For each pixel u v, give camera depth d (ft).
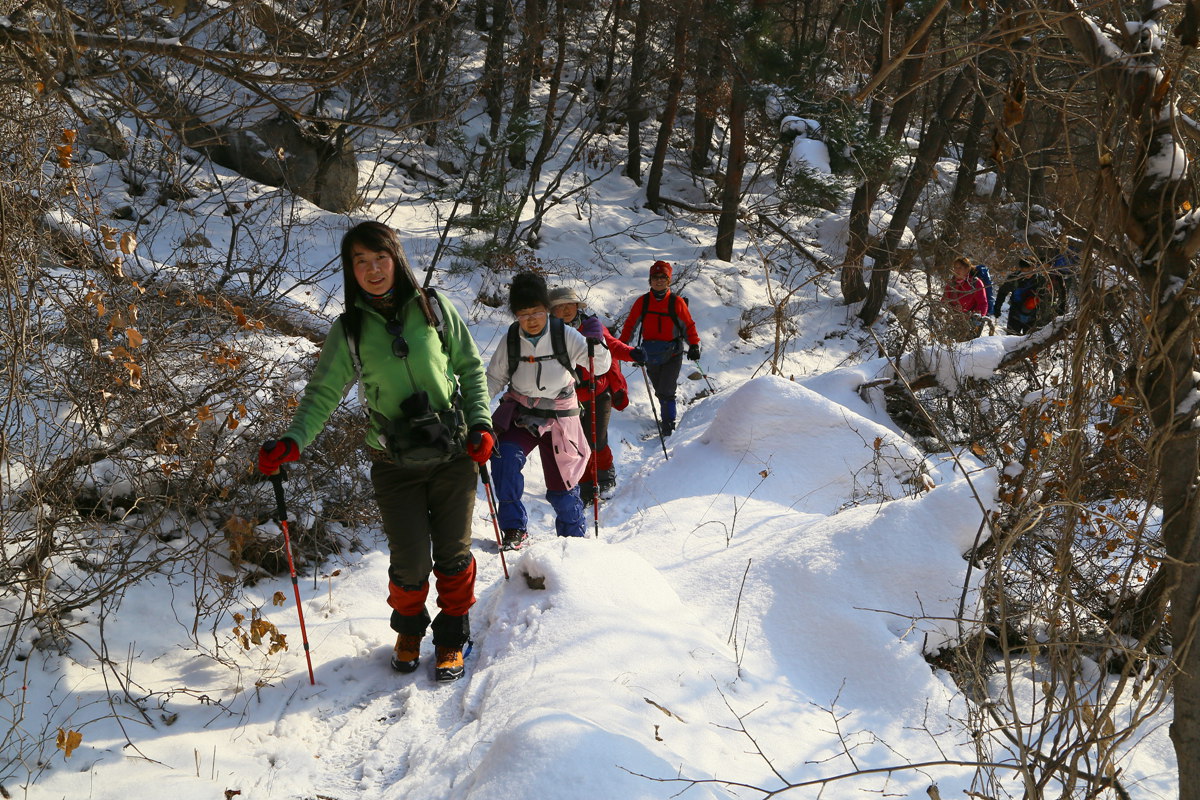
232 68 9.09
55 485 11.62
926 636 11.60
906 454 18.30
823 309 39.37
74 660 10.65
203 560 12.87
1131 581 12.05
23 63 8.33
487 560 15.53
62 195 12.75
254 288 20.31
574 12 40.63
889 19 6.59
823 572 12.44
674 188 50.03
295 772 9.61
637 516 16.75
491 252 33.91
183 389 14.01
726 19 38.34
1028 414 13.25
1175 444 6.43
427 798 8.85
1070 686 7.18
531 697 9.87
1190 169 6.36
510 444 16.34
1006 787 9.48
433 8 11.55
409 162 40.37
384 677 11.68
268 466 10.46
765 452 18.56
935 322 24.16
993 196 37.73
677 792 8.18
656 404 28.73
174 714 10.33
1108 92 6.27
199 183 29.78
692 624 11.91
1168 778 9.89
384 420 10.94
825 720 10.50
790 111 41.83
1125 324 9.46
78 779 9.04
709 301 37.68
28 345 10.88
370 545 15.38
